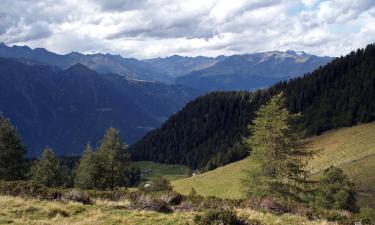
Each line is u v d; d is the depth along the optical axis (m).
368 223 20.53
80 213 19.03
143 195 22.92
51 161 63.22
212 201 22.64
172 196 22.88
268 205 22.11
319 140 146.75
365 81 188.75
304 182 35.28
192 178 142.88
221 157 184.25
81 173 58.69
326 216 20.78
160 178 77.44
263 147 34.34
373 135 127.69
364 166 90.75
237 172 129.88
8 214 17.73
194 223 16.94
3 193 22.72
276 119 34.19
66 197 22.14
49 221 16.88
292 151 34.88
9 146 49.50
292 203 22.66
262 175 34.50
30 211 18.66
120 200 22.92
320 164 108.50
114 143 56.31
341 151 117.62
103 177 55.47
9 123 50.91
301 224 18.70
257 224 17.33
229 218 16.70
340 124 159.12
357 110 162.25
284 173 34.34
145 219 18.05
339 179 47.19
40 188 23.30
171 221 17.58
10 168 48.88
